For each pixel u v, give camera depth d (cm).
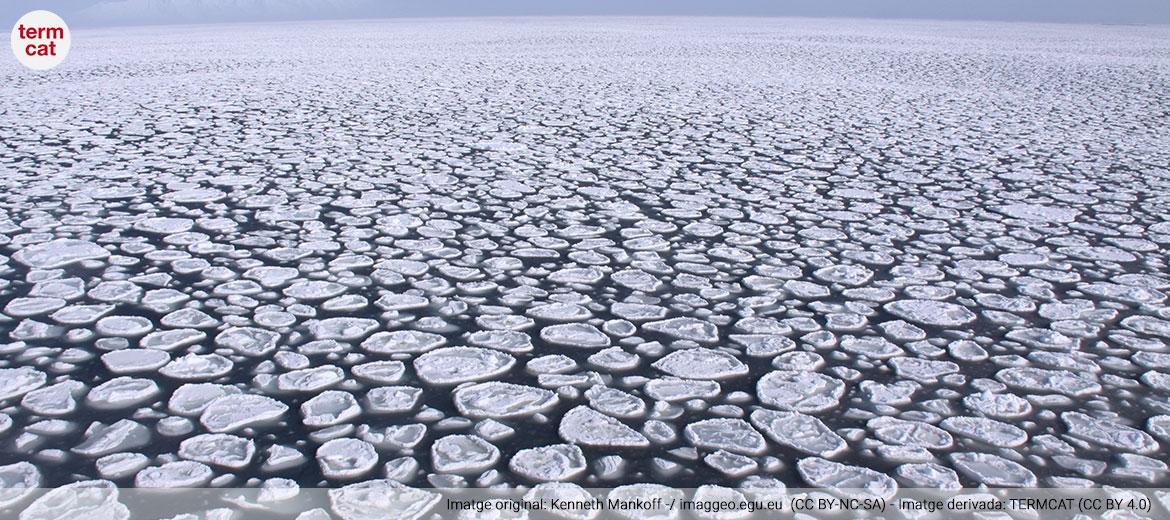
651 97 855
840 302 272
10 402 196
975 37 2520
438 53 1594
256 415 192
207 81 1009
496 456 177
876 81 1047
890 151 552
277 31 3453
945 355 231
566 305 266
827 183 453
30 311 253
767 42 2059
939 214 386
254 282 283
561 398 204
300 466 172
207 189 422
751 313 261
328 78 1053
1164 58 1506
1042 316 260
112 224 354
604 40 2158
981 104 811
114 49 1817
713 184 448
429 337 238
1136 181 460
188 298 267
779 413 197
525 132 621
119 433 183
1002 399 204
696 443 183
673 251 326
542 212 384
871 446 183
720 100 834
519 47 1820
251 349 228
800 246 335
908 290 283
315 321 248
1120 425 192
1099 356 230
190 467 170
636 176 466
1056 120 699
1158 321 255
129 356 222
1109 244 340
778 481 169
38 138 576
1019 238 348
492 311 260
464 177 460
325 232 346
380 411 195
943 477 171
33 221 356
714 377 216
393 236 342
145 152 527
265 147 548
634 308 264
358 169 479
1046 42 2192
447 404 200
